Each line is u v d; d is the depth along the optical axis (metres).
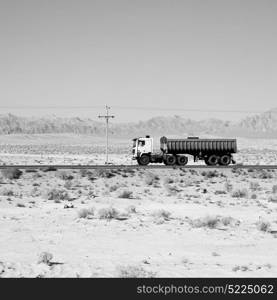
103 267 16.98
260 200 39.34
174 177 55.19
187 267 17.08
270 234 23.95
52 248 19.92
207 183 51.53
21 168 54.84
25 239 21.69
